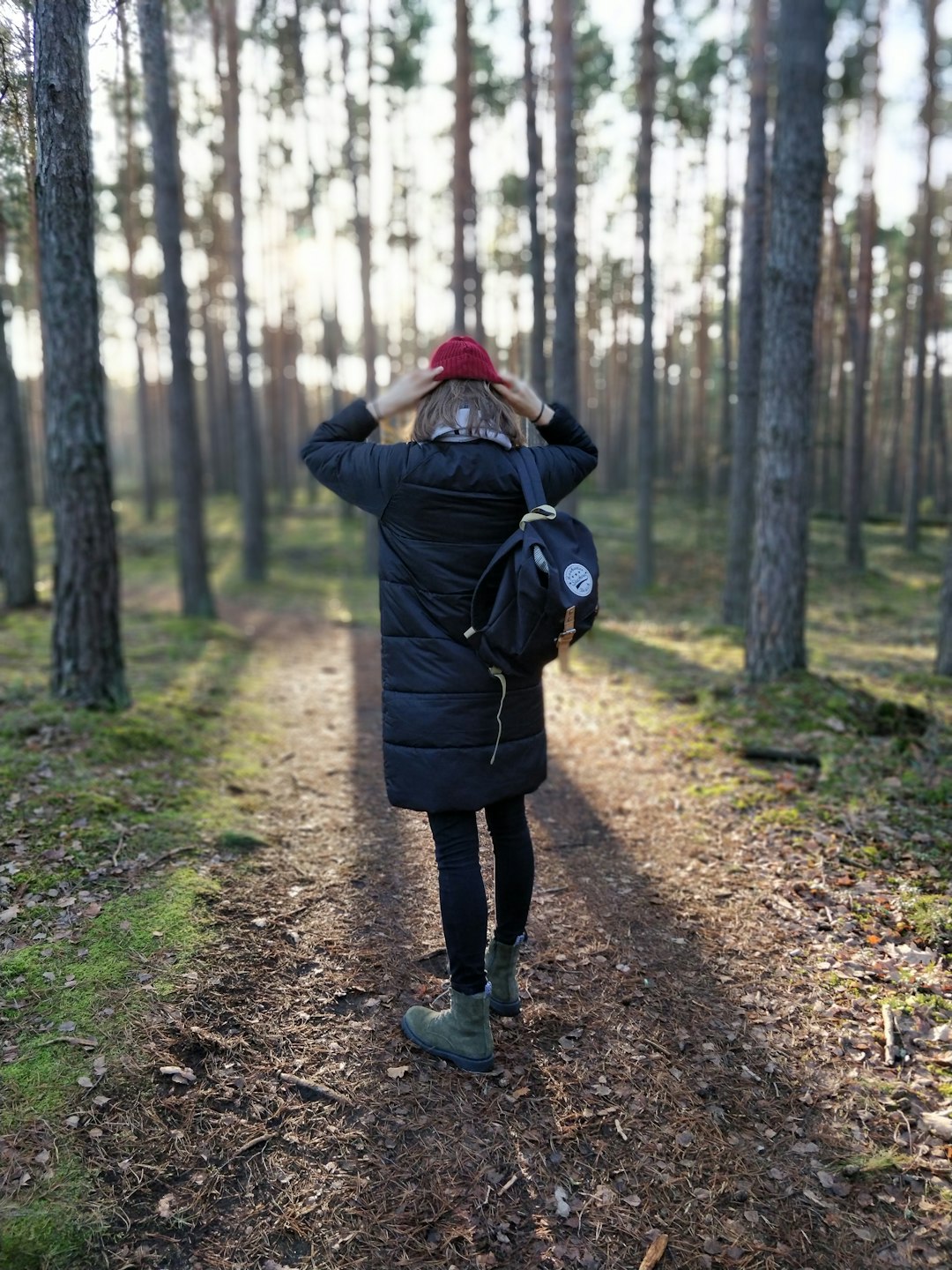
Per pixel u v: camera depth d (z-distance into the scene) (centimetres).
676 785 461
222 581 1736
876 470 3531
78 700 512
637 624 1233
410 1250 183
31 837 336
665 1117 220
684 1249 184
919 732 530
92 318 491
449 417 215
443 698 216
